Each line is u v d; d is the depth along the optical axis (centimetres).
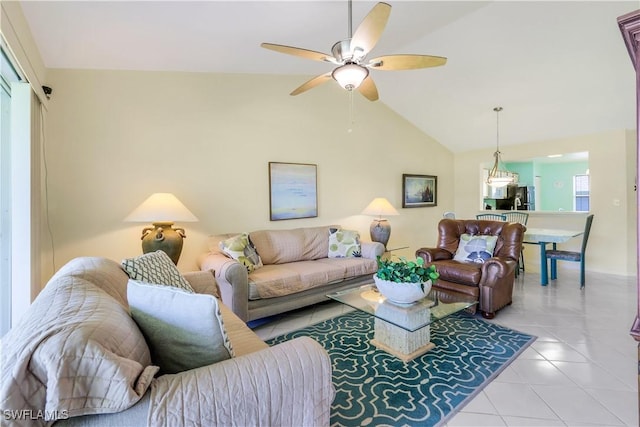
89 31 229
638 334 88
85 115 285
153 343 110
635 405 172
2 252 227
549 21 297
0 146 224
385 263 235
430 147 598
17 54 187
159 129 318
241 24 241
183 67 317
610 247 465
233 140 361
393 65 222
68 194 278
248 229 373
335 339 259
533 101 430
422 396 182
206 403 86
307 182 421
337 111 453
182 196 331
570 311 316
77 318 91
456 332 269
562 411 168
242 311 265
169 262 202
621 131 452
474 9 289
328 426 110
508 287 322
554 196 827
